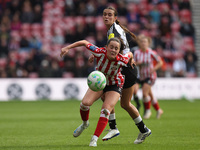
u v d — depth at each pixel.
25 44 84.62
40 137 26.97
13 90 72.69
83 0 91.44
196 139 25.11
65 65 79.00
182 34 91.19
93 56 23.00
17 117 43.72
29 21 88.81
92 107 28.83
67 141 24.48
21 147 21.84
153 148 20.83
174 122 36.66
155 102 41.41
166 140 24.62
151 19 89.75
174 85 75.38
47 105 62.00
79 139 25.30
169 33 89.75
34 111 51.81
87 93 22.03
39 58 79.75
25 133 29.50
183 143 23.16
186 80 75.88
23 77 77.62
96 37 84.19
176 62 84.75
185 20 92.88
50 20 89.81
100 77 20.64
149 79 41.50
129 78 22.75
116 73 21.42
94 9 90.69
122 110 28.88
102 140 23.50
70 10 90.25
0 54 82.56
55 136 27.45
